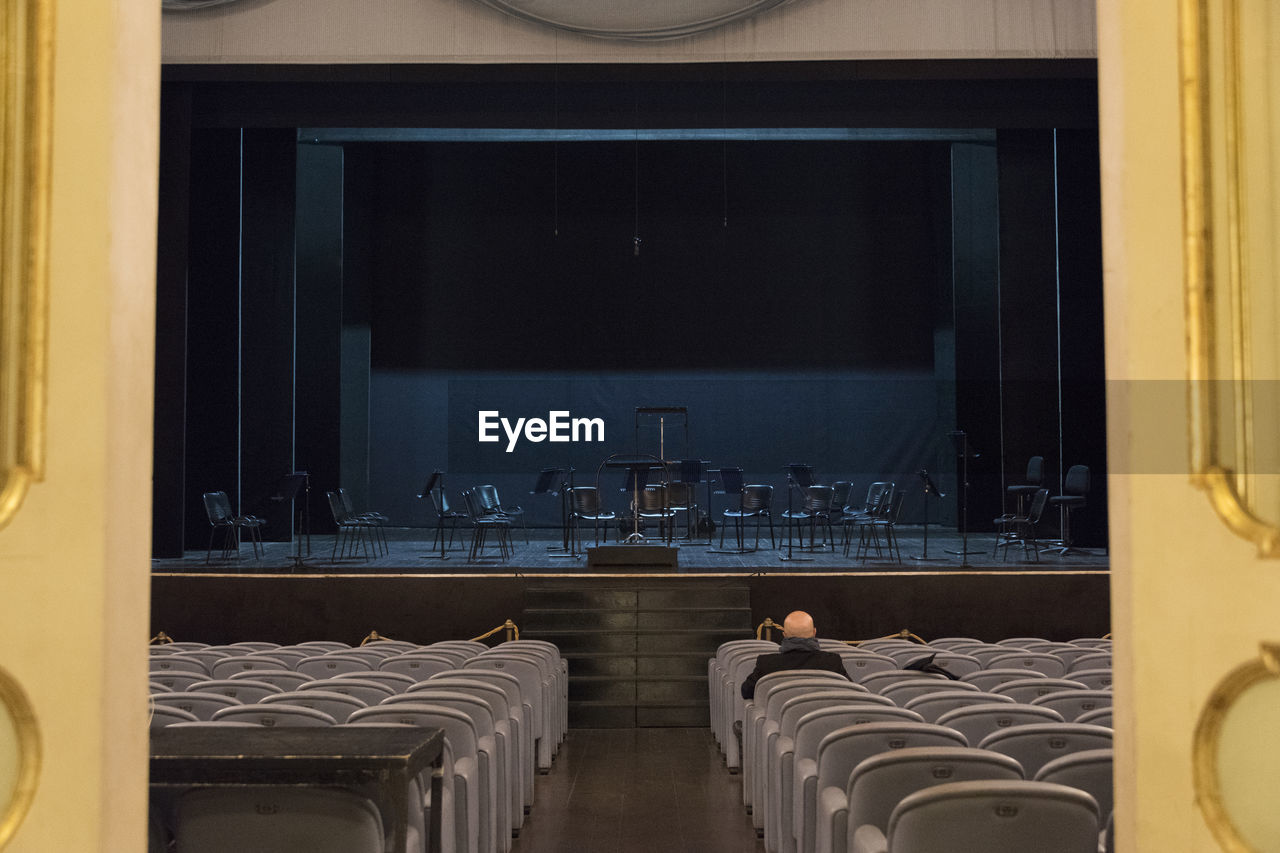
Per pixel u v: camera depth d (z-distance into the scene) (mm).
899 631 9500
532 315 15125
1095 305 13172
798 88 11875
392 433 15055
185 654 5953
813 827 3275
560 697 7305
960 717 3373
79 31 1496
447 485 15000
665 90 11914
